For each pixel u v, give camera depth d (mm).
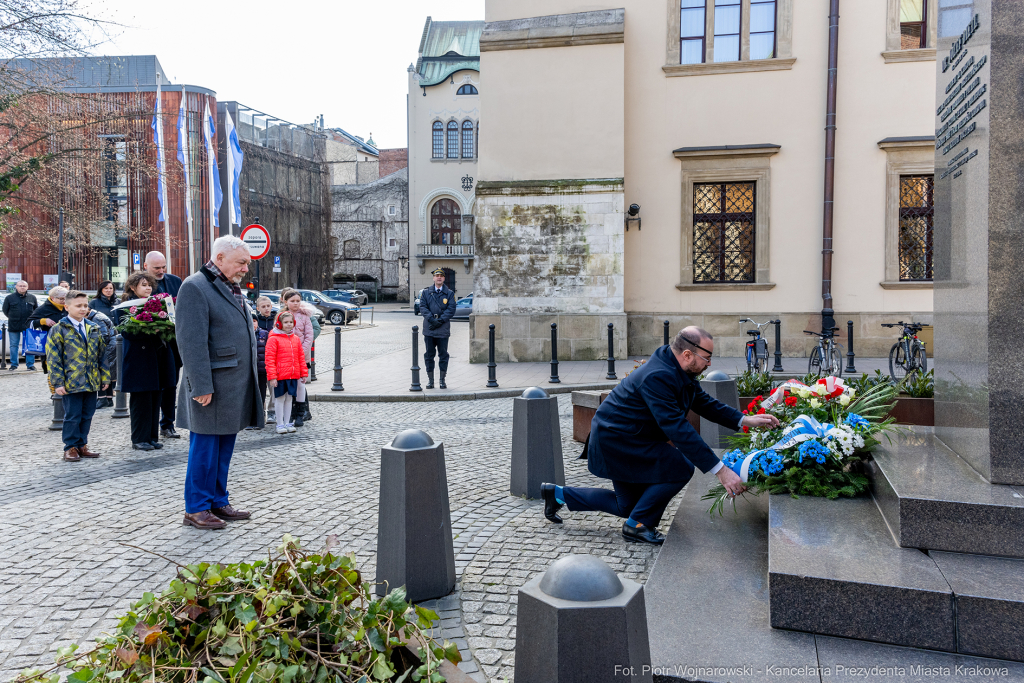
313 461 6777
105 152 21281
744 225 15156
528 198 14844
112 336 9672
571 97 14812
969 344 3896
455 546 4379
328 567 1881
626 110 15266
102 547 4438
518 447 5500
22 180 18828
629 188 15328
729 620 2990
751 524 4273
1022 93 3650
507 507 5191
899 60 14258
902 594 2746
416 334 11281
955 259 4195
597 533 4590
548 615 1850
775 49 14805
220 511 4984
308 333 9352
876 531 3420
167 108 42406
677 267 15203
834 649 2732
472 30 54594
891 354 12078
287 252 55188
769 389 7266
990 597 2656
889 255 14398
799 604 2869
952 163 4281
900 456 4070
